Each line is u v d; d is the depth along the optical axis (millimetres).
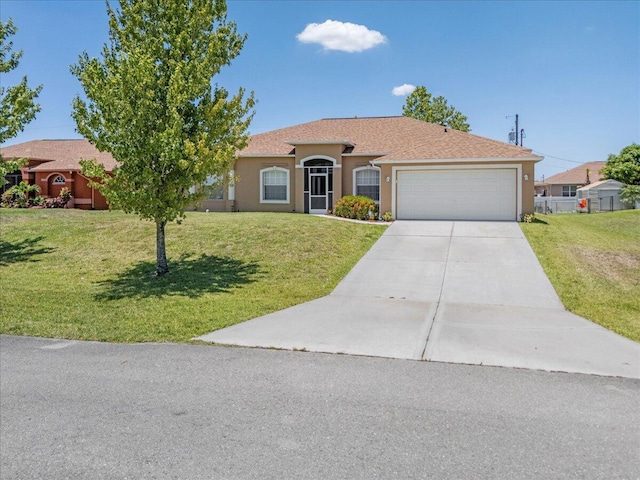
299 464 3877
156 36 11914
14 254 14938
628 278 12055
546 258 13734
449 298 10570
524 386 5539
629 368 6172
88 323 8273
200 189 12523
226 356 6633
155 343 7242
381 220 20969
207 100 12297
